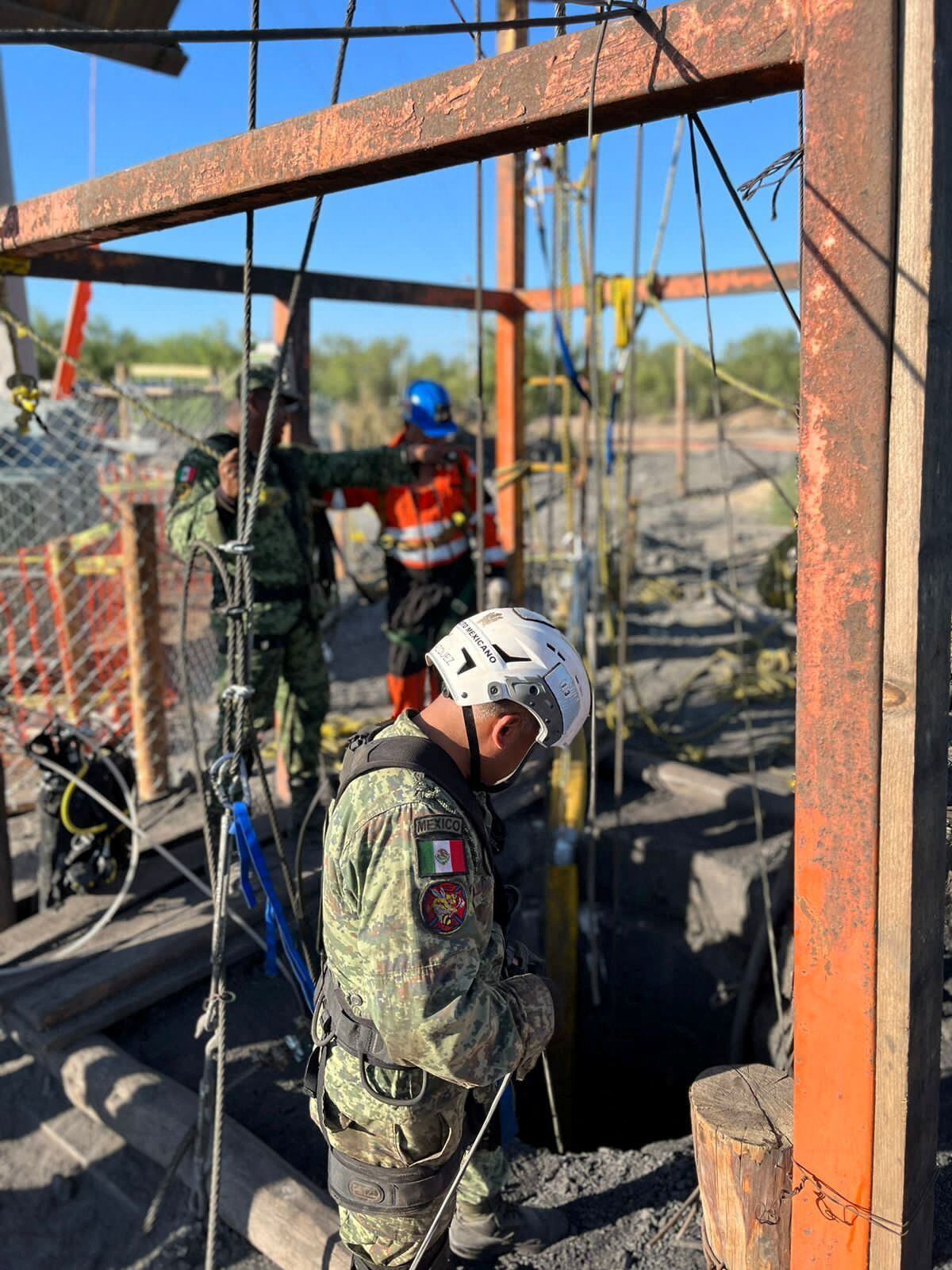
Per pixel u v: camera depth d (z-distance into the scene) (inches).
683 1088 166.9
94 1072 118.2
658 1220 98.3
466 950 57.3
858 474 48.8
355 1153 68.2
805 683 52.6
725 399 1464.1
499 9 182.1
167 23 158.9
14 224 86.0
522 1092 168.4
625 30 48.2
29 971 132.2
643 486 765.9
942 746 52.3
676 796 188.4
